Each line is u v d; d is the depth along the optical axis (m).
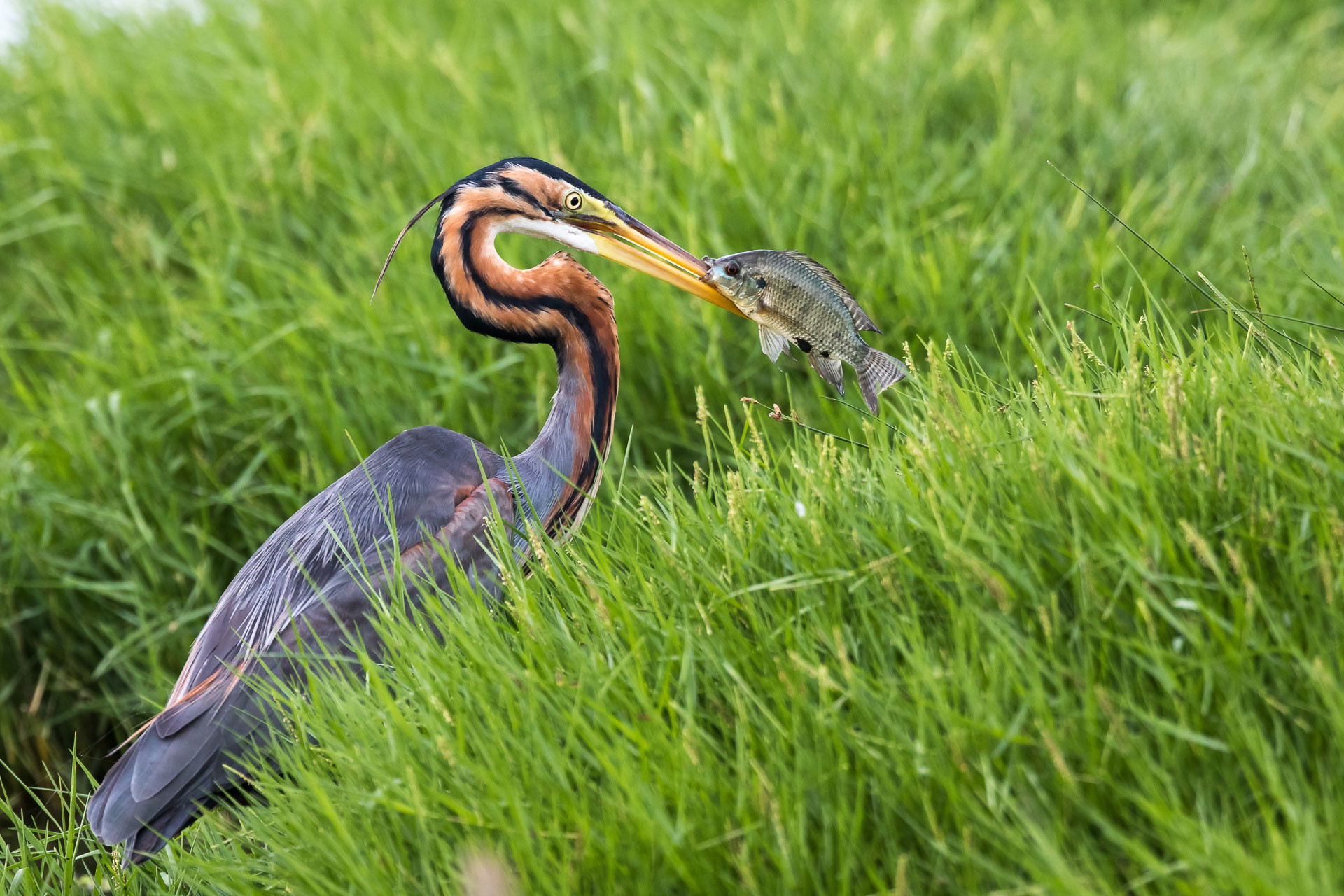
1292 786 5.20
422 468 8.84
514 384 12.41
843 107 15.43
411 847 6.38
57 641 11.93
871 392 8.05
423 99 17.30
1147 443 6.77
